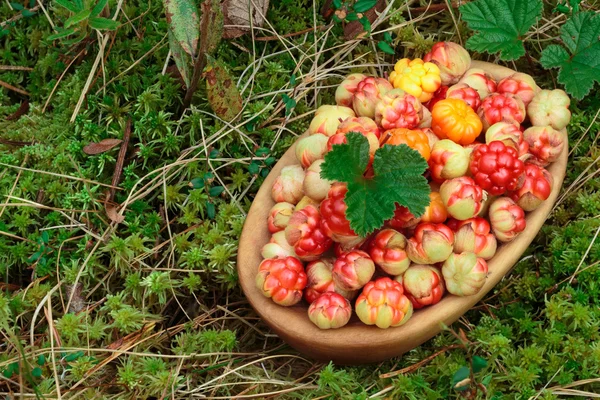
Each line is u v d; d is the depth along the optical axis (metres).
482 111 0.53
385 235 0.50
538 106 0.53
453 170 0.50
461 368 0.48
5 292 0.56
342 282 0.49
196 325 0.55
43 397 0.50
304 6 0.62
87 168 0.58
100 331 0.53
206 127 0.58
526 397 0.51
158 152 0.58
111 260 0.56
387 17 0.60
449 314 0.50
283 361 0.54
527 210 0.52
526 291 0.54
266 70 0.59
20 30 0.62
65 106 0.59
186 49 0.55
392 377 0.52
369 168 0.51
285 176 0.53
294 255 0.51
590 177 0.56
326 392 0.52
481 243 0.50
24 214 0.56
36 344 0.54
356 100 0.53
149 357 0.53
